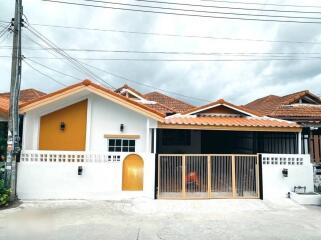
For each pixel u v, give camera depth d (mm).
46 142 11477
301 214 8352
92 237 6293
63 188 9609
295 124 11727
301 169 10281
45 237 6242
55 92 10219
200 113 13086
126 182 10016
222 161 10023
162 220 7641
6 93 19031
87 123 11625
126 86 17312
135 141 11969
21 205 8750
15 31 9492
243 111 13094
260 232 6773
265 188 10102
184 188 9727
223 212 8492
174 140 15023
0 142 11117
